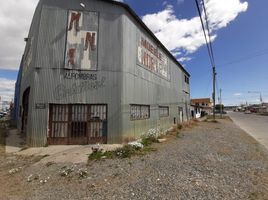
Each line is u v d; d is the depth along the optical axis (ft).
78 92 37.93
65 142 37.09
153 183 18.30
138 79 47.62
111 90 39.45
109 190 17.38
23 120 52.21
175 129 62.28
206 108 236.63
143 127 49.32
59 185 19.04
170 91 74.54
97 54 39.34
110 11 40.91
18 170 23.77
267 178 19.99
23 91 52.75
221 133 57.41
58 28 38.17
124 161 25.62
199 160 26.02
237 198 15.44
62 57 37.78
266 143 43.14
